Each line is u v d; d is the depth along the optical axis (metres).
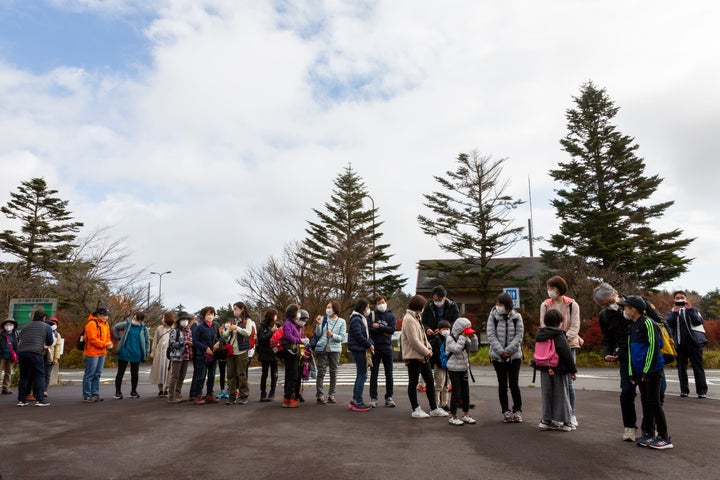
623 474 4.65
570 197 34.56
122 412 8.74
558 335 6.71
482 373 17.41
